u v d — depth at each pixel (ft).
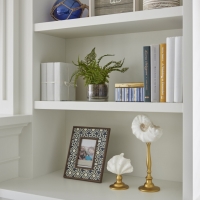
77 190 4.88
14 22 5.44
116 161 4.92
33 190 4.86
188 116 4.22
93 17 4.93
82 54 6.07
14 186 5.05
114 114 5.83
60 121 6.09
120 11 5.00
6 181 5.30
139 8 5.35
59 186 5.06
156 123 5.51
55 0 5.89
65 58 6.21
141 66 5.57
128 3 4.95
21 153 5.52
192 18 4.18
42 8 5.59
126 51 5.69
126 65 5.69
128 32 5.56
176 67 4.38
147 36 5.52
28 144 5.47
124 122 5.75
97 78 5.17
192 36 4.19
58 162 6.05
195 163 4.08
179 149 5.34
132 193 4.75
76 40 6.11
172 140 5.39
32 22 5.40
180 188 5.00
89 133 5.57
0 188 4.96
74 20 5.08
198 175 4.06
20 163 5.54
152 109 4.52
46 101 5.32
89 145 5.51
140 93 4.77
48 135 5.79
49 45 5.78
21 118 5.22
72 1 5.49
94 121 5.99
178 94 4.38
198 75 4.06
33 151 5.47
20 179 5.41
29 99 5.44
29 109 5.45
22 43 5.49
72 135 5.69
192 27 4.19
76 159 5.53
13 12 5.42
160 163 5.48
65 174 5.53
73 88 5.77
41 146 5.64
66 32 5.51
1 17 5.47
